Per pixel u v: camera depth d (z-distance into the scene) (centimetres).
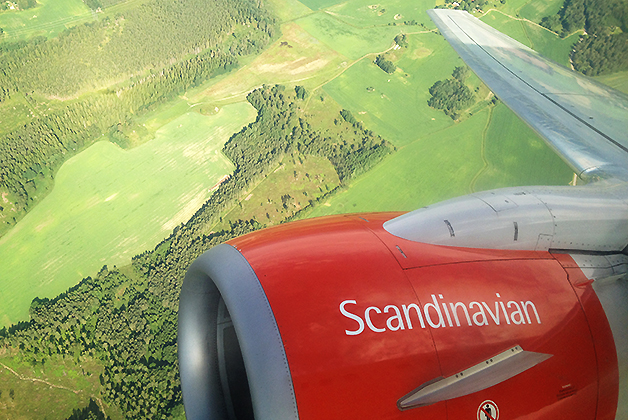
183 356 696
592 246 764
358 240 660
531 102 1470
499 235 718
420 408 526
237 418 693
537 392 600
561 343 637
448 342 564
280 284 563
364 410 504
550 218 756
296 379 495
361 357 520
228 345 706
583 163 1157
